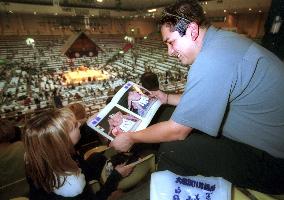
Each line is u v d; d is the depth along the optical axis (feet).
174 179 4.55
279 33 10.47
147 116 6.60
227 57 4.09
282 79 4.18
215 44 4.32
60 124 5.51
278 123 4.35
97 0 127.75
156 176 4.62
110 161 7.63
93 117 6.55
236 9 99.19
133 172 6.89
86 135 9.52
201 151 4.89
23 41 142.20
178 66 115.75
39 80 94.99
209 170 4.84
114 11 146.10
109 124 6.31
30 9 124.16
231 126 4.74
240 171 4.69
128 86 7.56
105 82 92.58
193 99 4.37
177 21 4.48
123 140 5.32
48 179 5.56
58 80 95.14
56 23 148.46
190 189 4.40
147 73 10.34
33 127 5.34
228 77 4.11
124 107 6.84
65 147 5.51
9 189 7.62
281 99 4.20
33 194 5.97
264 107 4.27
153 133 4.88
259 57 4.11
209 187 4.47
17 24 139.33
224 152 4.76
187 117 4.50
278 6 10.36
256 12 106.63
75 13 135.44
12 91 82.58
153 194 4.39
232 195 4.50
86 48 72.64
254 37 112.98
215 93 4.19
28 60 131.95
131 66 130.00
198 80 4.27
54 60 133.90
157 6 130.93
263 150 4.67
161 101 7.52
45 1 125.29
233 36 4.43
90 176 7.38
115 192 7.15
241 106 4.42
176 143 5.11
